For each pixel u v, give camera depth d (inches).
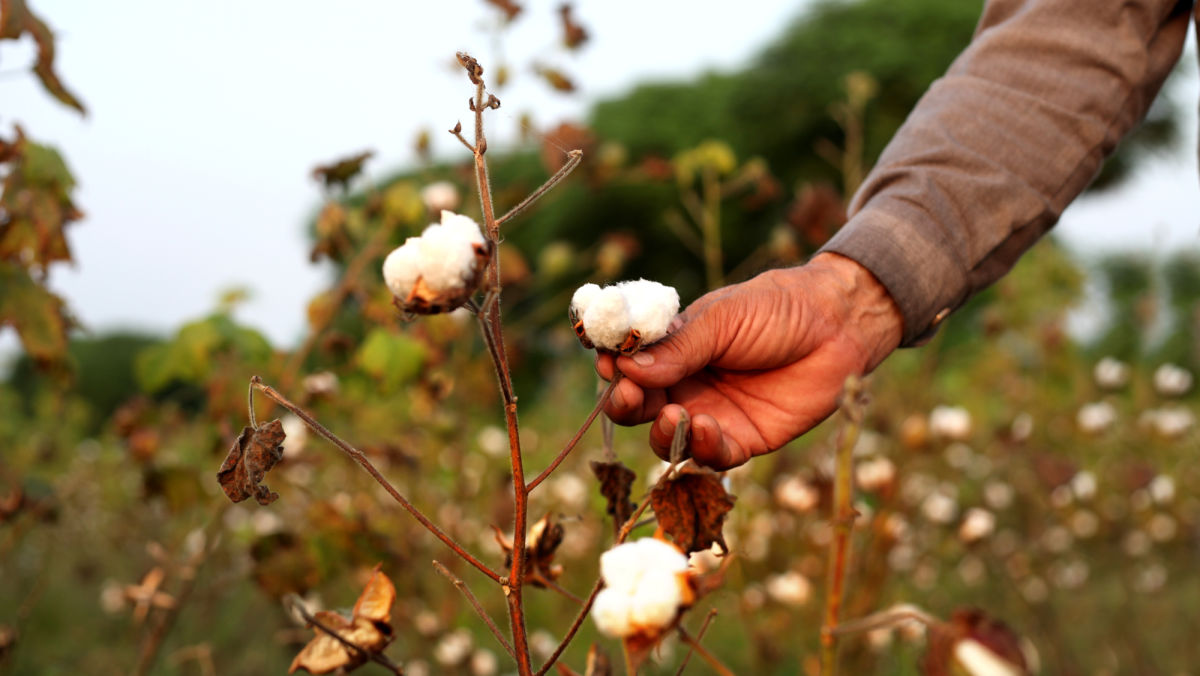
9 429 175.2
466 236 29.0
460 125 30.9
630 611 26.9
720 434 37.7
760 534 108.3
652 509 35.7
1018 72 51.1
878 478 91.5
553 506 149.3
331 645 40.3
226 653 115.6
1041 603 125.9
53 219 67.3
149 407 98.8
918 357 200.1
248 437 34.6
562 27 111.7
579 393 237.1
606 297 33.9
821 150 131.7
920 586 140.6
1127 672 118.6
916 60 780.0
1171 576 147.4
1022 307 192.4
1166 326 297.4
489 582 143.4
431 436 115.6
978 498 157.5
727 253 852.6
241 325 85.2
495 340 30.6
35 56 64.7
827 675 34.9
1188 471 171.8
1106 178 846.5
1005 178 48.1
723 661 112.9
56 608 135.9
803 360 42.2
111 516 150.1
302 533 74.5
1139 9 50.9
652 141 908.6
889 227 45.7
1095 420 165.6
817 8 848.9
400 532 105.0
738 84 872.9
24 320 68.7
